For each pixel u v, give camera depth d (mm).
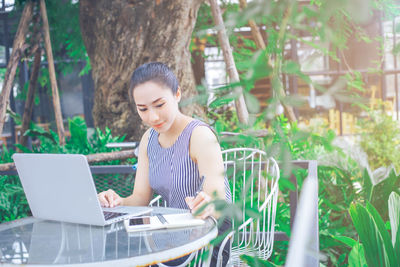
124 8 4039
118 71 4109
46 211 1675
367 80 7387
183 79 4043
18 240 1459
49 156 1529
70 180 1524
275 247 2783
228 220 1720
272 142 569
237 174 719
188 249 1312
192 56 6059
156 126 1827
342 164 3438
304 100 495
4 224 1705
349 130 7305
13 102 7367
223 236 728
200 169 1849
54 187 1591
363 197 3260
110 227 1566
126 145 2518
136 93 1797
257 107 507
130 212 1732
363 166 3482
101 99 4230
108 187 3184
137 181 2111
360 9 423
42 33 4156
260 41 4352
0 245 1405
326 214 3094
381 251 1765
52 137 4285
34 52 4270
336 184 3387
